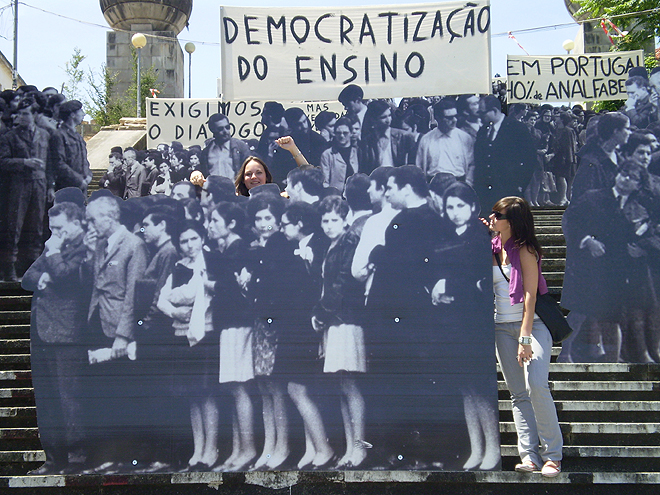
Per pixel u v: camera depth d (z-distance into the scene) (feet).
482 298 14.20
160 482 14.15
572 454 14.79
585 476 13.99
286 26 19.97
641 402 15.80
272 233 14.47
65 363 14.35
